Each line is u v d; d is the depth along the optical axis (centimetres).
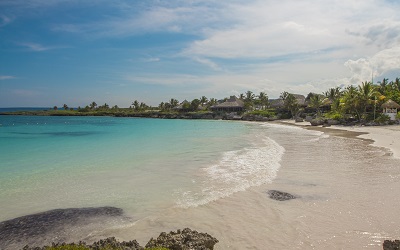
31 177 1427
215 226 848
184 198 1102
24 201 1066
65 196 1125
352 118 6575
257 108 13700
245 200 1077
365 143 2870
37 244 745
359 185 1262
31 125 7312
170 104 16438
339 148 2486
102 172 1537
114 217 919
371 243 730
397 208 971
